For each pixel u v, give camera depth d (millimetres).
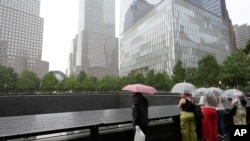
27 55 103875
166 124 6152
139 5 77500
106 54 152250
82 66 136875
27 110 20703
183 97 5406
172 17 54469
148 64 65562
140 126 4484
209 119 5891
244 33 105062
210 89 8039
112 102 27953
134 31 77125
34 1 110875
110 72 145500
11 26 97688
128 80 48594
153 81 41531
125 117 5230
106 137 4695
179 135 6484
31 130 3539
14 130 3510
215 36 67625
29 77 47625
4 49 93750
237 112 6625
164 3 58188
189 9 59344
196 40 59406
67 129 3820
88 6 149750
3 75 50156
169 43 55125
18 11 101312
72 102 24141
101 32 153750
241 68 30703
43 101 22000
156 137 5793
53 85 42938
